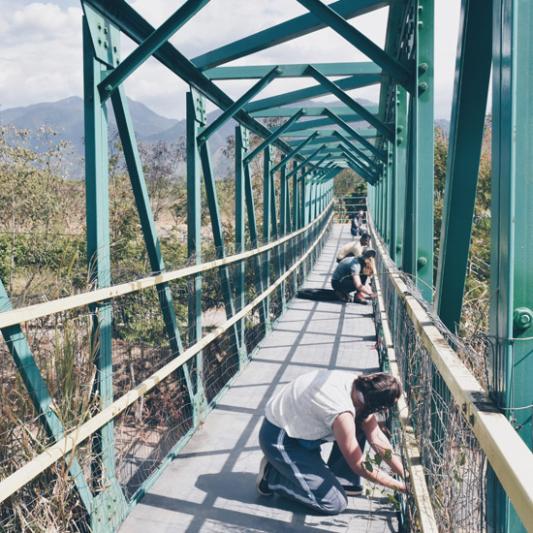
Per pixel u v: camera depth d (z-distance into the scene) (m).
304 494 3.45
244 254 6.74
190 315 4.97
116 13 3.94
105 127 3.73
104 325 3.39
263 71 6.29
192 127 5.67
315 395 3.36
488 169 6.57
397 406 3.33
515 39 1.64
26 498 2.73
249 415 5.12
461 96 2.55
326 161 20.61
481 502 1.57
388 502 3.63
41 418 2.74
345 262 10.74
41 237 7.12
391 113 8.48
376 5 4.92
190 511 3.55
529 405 1.56
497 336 1.72
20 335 2.62
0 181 7.83
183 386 4.70
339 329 8.55
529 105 1.64
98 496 3.15
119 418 3.75
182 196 10.27
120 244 7.41
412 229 4.41
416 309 2.67
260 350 7.41
